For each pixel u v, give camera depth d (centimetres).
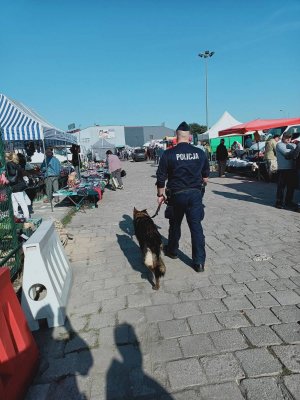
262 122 1407
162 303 361
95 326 326
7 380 224
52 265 362
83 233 680
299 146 743
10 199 454
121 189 1432
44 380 258
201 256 434
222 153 1588
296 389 231
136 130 7131
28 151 1484
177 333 304
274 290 375
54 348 296
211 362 263
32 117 1030
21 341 255
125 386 246
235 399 226
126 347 290
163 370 258
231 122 2198
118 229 699
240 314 329
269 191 1081
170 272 441
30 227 553
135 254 528
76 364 273
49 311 325
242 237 581
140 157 4216
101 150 4194
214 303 354
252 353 270
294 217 701
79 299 384
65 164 2067
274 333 295
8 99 889
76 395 241
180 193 425
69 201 1070
